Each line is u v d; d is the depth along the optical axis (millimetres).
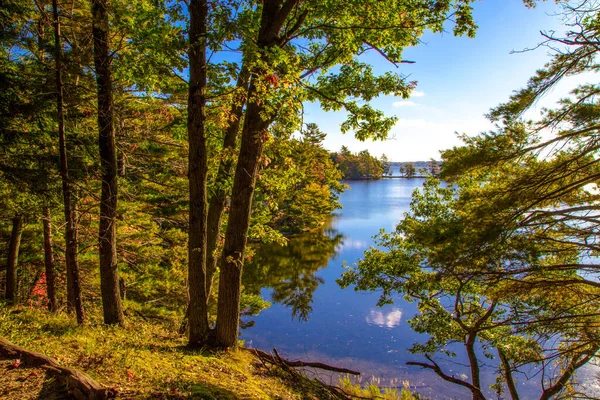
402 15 7191
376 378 12430
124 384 4105
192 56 5957
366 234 39031
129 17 6422
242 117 8516
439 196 10555
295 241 37000
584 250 5977
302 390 6434
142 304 11914
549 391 7844
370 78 7598
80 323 6590
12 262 9469
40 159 6359
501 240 5422
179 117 9070
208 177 9016
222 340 6840
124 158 10484
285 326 16922
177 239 13211
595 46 4934
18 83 5867
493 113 5684
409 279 10352
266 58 5980
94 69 6617
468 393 11570
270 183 8562
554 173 5598
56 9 5980
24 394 3361
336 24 7234
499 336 8930
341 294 21500
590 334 6230
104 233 7184
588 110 5289
